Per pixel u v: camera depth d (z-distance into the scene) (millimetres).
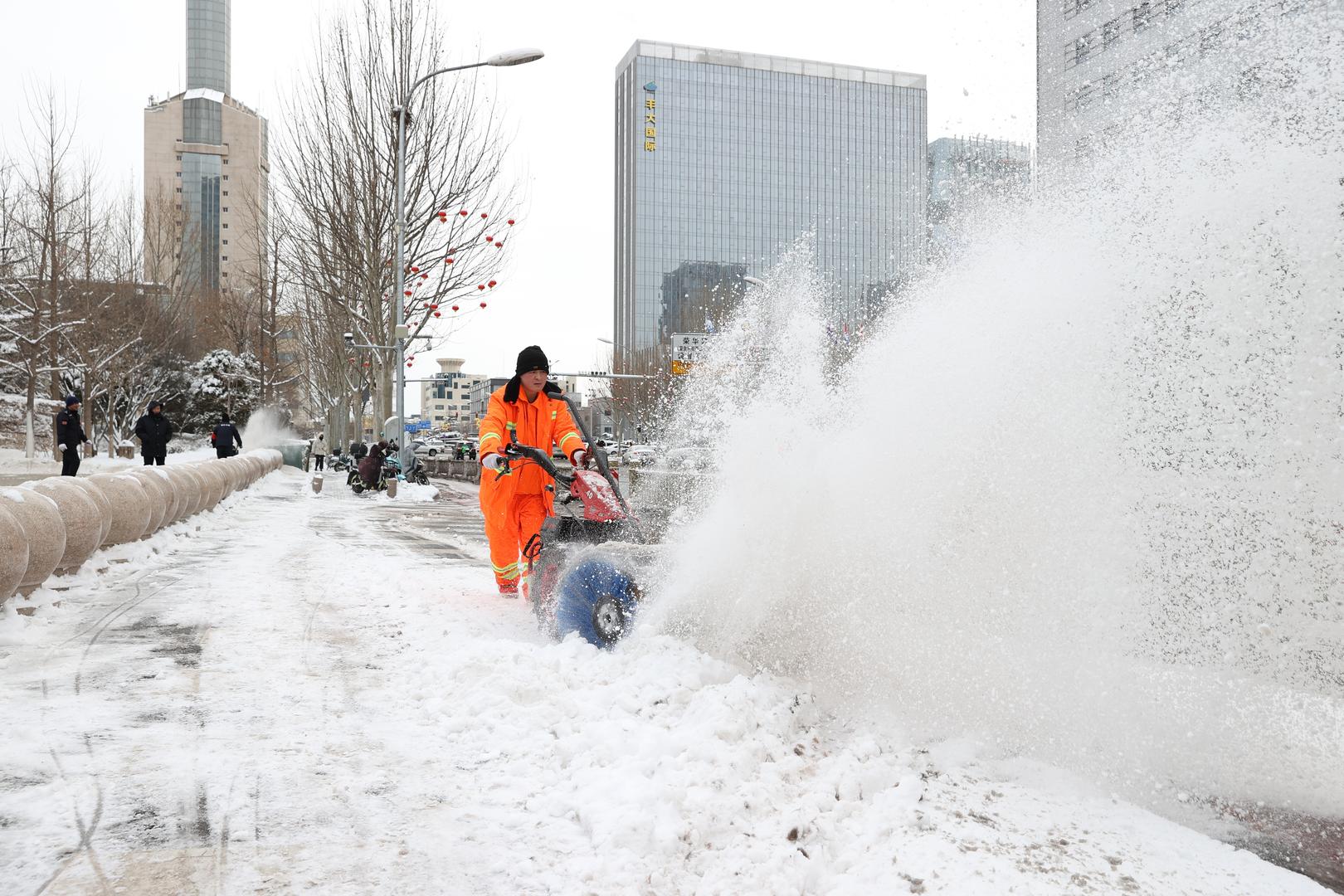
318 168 26297
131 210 40094
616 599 4777
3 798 2879
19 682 4215
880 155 83625
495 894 2365
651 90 101312
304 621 5746
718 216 102188
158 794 2951
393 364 27188
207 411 52875
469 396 149375
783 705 3705
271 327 51750
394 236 26344
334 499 20328
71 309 30547
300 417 73312
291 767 3230
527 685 4004
